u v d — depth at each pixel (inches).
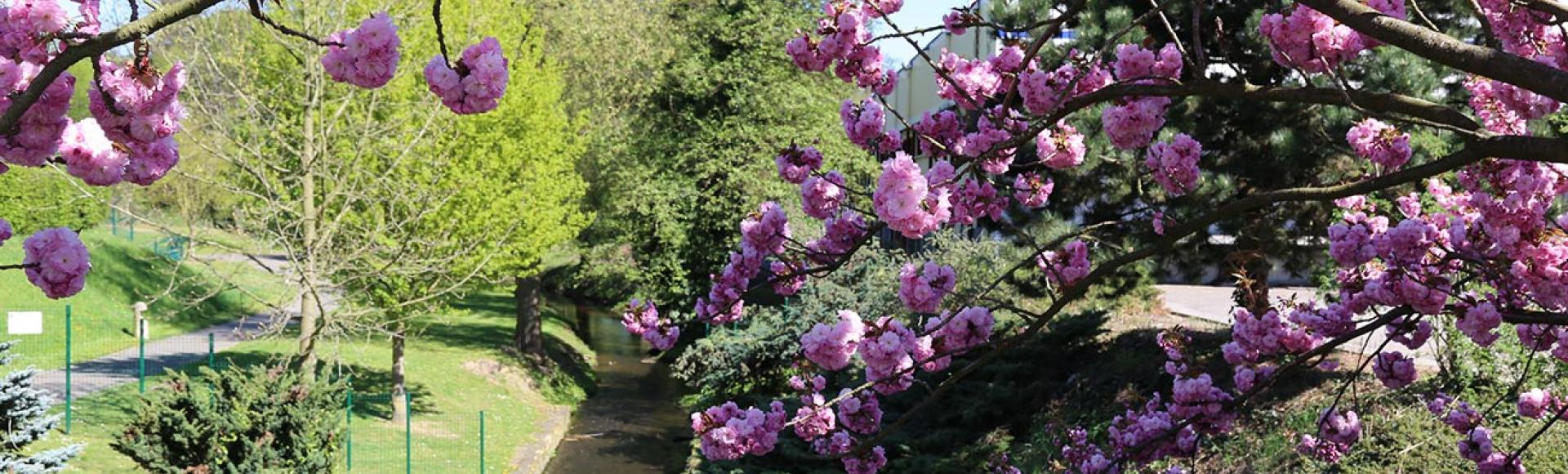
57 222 1268.5
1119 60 179.3
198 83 661.9
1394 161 219.9
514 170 858.8
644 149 1254.3
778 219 227.5
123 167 122.9
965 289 666.8
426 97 739.4
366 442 763.4
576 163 1300.4
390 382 938.7
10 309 1040.8
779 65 1228.5
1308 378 520.1
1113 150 517.7
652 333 257.0
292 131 703.1
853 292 890.1
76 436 642.2
